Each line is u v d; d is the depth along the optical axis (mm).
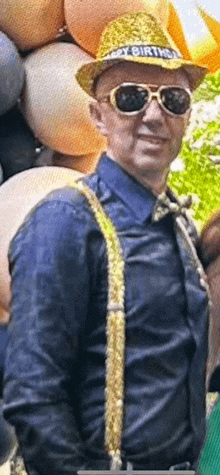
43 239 1320
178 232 1448
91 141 1848
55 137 1848
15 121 1915
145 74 1405
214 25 1880
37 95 1821
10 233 1626
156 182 1419
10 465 1676
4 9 1828
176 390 1396
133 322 1362
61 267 1311
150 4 1749
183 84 1431
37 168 1766
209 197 1885
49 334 1304
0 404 1431
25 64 1847
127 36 1424
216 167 1911
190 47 1895
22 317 1317
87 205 1375
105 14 1765
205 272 1541
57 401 1313
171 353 1388
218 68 1945
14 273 1345
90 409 1373
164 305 1386
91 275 1352
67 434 1319
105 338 1357
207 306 1448
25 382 1305
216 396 1633
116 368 1356
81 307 1337
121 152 1416
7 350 1343
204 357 1449
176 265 1420
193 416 1441
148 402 1375
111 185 1409
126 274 1363
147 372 1375
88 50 1842
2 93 1805
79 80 1463
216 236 1545
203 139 1953
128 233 1386
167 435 1401
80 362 1377
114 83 1415
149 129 1401
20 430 1339
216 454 1603
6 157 1914
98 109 1466
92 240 1352
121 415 1366
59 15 1851
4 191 1689
